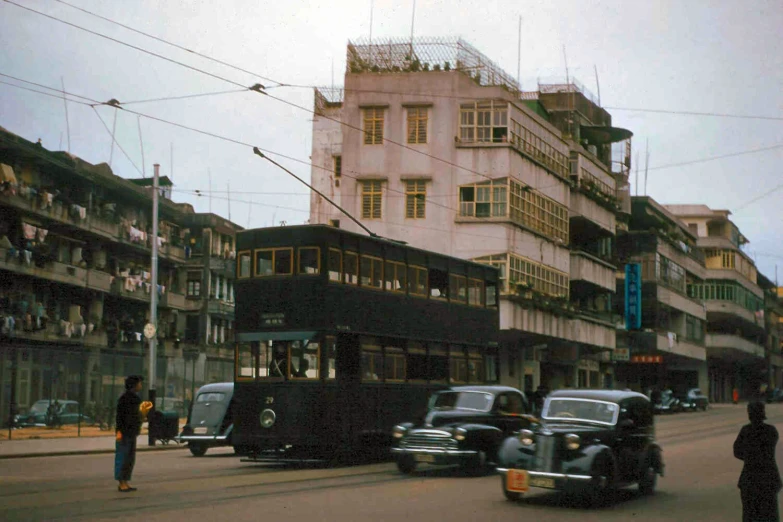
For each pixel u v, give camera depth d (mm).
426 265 24203
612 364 67812
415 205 45875
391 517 12172
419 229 45656
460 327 25406
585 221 56000
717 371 98562
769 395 93438
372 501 13961
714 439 31172
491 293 27297
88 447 27578
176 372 45594
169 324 59812
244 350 21016
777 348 124312
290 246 20797
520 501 14219
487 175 45375
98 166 52000
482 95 45969
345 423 20484
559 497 14836
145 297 55281
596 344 56344
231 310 64625
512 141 45875
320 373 20094
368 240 21969
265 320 20797
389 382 22109
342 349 20672
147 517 11758
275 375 20562
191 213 62781
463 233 45250
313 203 50156
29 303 44531
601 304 63312
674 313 76938
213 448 30047
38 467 20828
